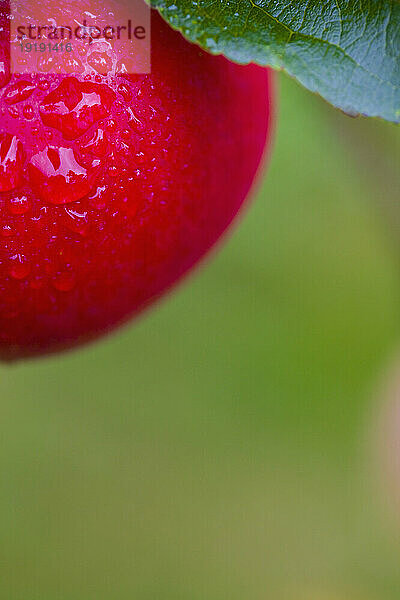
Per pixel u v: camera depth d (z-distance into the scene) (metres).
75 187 0.25
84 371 0.48
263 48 0.24
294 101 0.36
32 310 0.26
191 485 0.50
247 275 0.42
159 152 0.25
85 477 0.49
